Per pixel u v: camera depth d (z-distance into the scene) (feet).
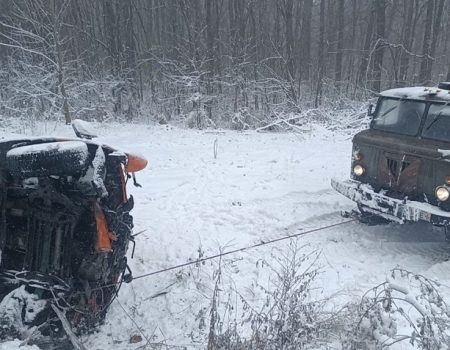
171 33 84.38
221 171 36.52
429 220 21.76
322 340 15.05
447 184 21.91
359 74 83.35
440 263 22.09
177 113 76.54
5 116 63.62
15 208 15.17
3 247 14.76
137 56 83.87
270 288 19.27
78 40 78.23
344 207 29.60
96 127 59.21
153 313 17.54
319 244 24.30
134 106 77.82
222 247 23.22
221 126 71.36
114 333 16.24
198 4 77.36
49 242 14.51
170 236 24.38
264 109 73.67
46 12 61.82
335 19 110.01
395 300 18.58
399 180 24.06
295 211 28.37
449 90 25.18
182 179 34.19
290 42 77.92
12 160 13.78
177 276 20.06
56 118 65.05
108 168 16.29
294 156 42.63
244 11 83.76
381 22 75.20
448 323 15.39
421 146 23.29
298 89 81.00
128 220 17.76
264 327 14.83
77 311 14.85
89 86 71.46
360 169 25.95
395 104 26.21
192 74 74.64
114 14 82.38
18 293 14.14
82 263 15.10
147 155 41.81
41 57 69.05
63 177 14.89
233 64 77.87
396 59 99.45
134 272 20.57
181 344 15.58
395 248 24.38
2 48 79.30
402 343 15.42
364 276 20.92
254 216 27.43
